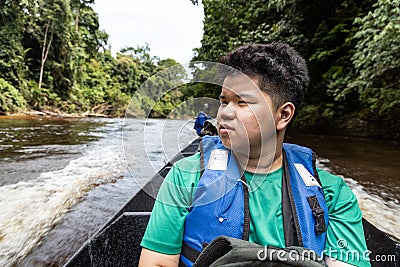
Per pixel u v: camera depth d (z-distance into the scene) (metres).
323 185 0.70
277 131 0.63
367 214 2.19
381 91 5.86
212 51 10.09
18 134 7.15
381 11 4.07
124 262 1.13
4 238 1.75
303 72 0.64
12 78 15.62
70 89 21.42
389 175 3.43
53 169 3.65
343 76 6.82
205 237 0.60
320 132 8.48
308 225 0.60
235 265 0.46
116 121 14.45
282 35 7.75
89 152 5.01
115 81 30.80
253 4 8.31
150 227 0.65
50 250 1.61
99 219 2.07
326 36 7.63
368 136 7.15
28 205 2.34
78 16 25.73
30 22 18.34
